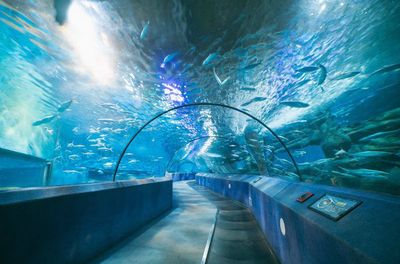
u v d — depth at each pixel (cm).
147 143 2922
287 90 1023
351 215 141
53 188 244
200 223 518
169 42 656
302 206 210
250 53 709
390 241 99
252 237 425
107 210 343
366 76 950
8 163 838
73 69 953
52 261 227
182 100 1155
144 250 341
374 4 535
